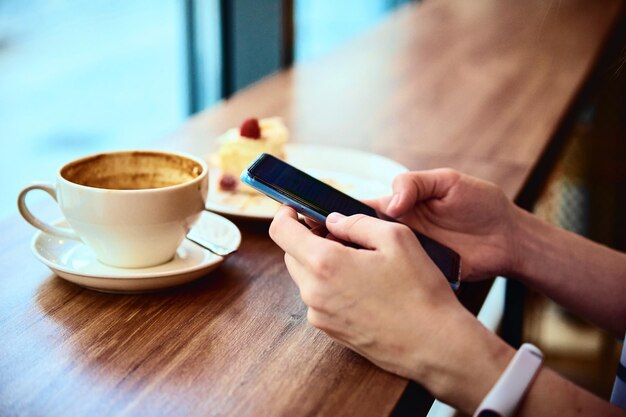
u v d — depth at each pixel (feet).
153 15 13.78
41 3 13.47
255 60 6.79
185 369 2.17
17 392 2.03
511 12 8.32
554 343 7.20
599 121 8.92
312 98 5.40
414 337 2.14
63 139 9.32
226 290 2.67
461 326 2.16
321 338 2.38
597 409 2.11
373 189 3.69
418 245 2.28
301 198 2.54
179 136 4.43
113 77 11.23
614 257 3.15
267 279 2.77
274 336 2.38
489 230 3.09
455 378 2.14
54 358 2.20
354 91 5.61
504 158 4.35
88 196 2.48
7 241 2.97
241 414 1.98
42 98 10.37
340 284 2.17
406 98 5.49
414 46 6.96
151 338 2.33
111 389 2.06
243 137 3.79
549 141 4.72
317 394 2.09
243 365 2.21
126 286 2.52
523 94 5.65
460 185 3.04
